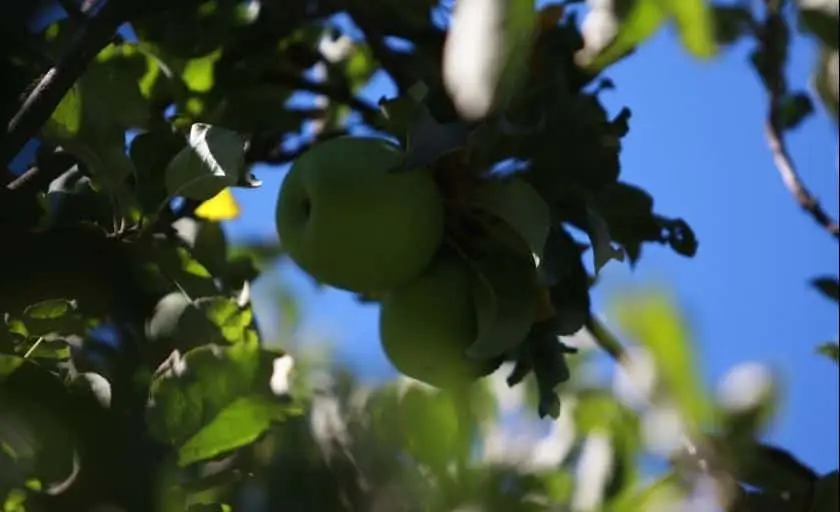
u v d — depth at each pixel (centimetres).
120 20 136
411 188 143
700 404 76
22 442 123
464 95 138
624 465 126
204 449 129
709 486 120
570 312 143
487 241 144
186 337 138
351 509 129
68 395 124
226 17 156
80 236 139
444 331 144
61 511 123
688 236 148
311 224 143
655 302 73
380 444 130
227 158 137
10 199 139
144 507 124
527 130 140
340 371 135
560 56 149
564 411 140
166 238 147
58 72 135
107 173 141
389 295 146
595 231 141
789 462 139
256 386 129
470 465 131
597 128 143
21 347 136
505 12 130
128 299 140
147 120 146
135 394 129
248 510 128
